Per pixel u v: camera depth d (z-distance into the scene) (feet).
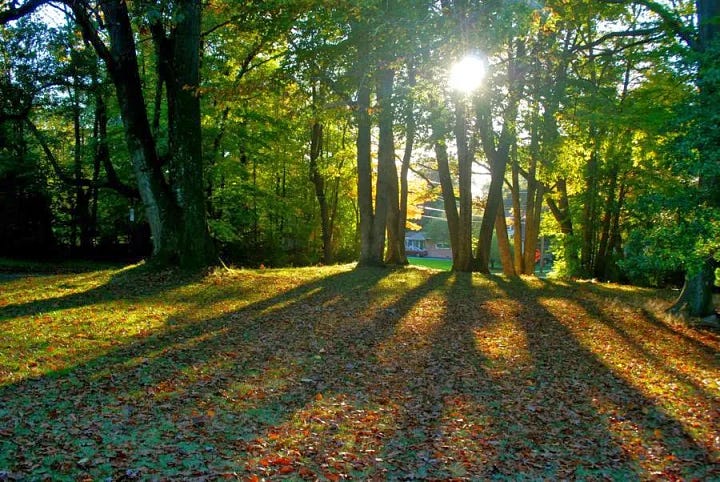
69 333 31.40
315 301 46.70
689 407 24.99
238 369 26.89
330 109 61.57
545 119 67.31
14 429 18.38
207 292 47.93
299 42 54.54
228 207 92.73
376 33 48.39
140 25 41.57
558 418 23.06
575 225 105.40
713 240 29.71
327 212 118.73
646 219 36.68
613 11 57.36
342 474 17.04
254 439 19.12
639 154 62.85
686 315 45.55
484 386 26.81
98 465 16.29
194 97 54.19
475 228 192.44
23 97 65.98
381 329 37.68
